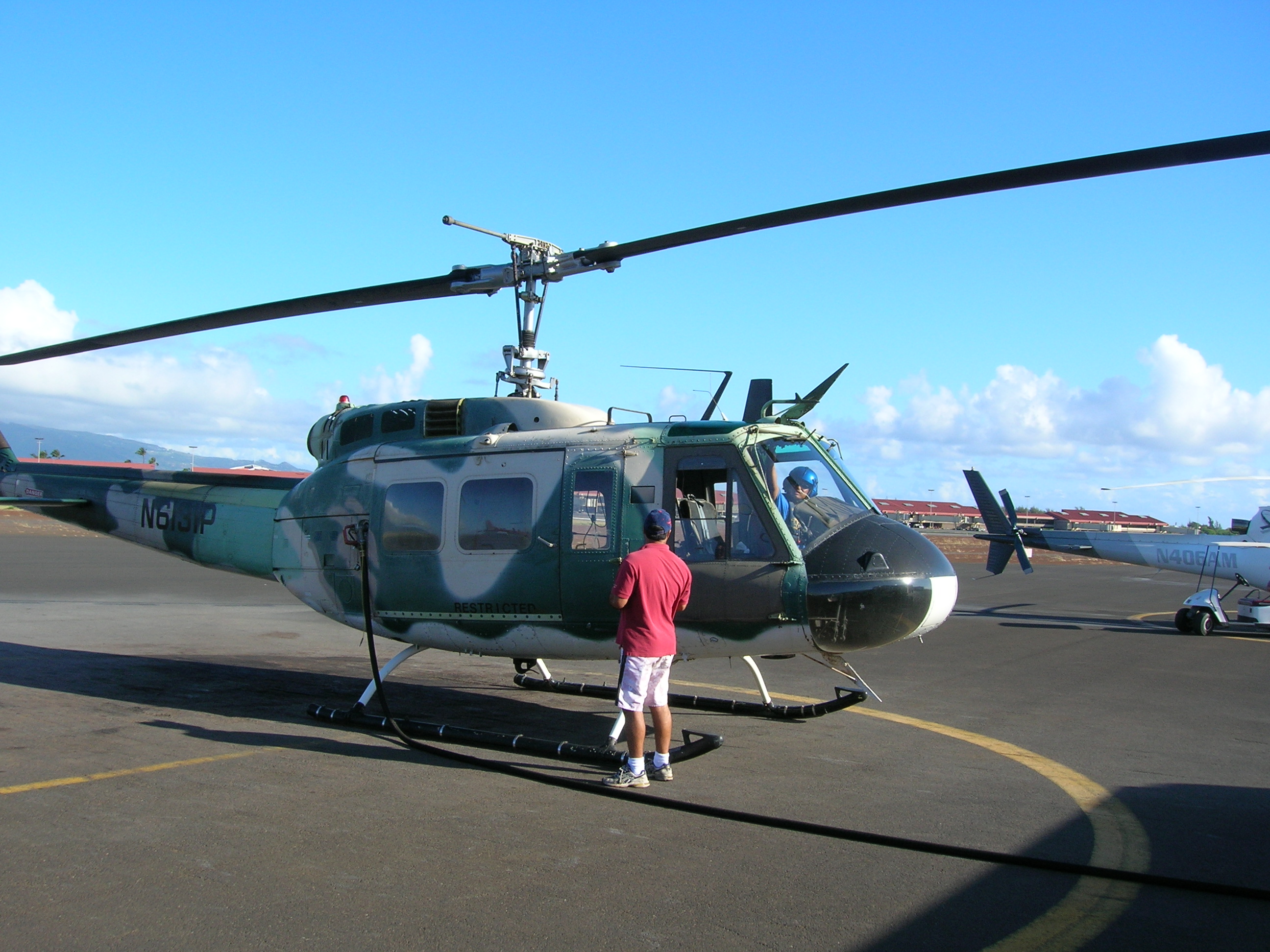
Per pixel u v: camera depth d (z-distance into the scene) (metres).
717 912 3.64
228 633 12.60
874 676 10.44
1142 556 19.16
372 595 7.53
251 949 3.21
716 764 6.07
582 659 6.96
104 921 3.41
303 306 7.70
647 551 5.57
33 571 21.34
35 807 4.73
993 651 13.02
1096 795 5.50
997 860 4.28
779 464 6.57
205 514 9.38
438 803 5.03
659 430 6.74
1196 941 3.49
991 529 22.23
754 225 6.08
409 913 3.54
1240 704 9.04
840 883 3.99
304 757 5.96
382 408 8.08
